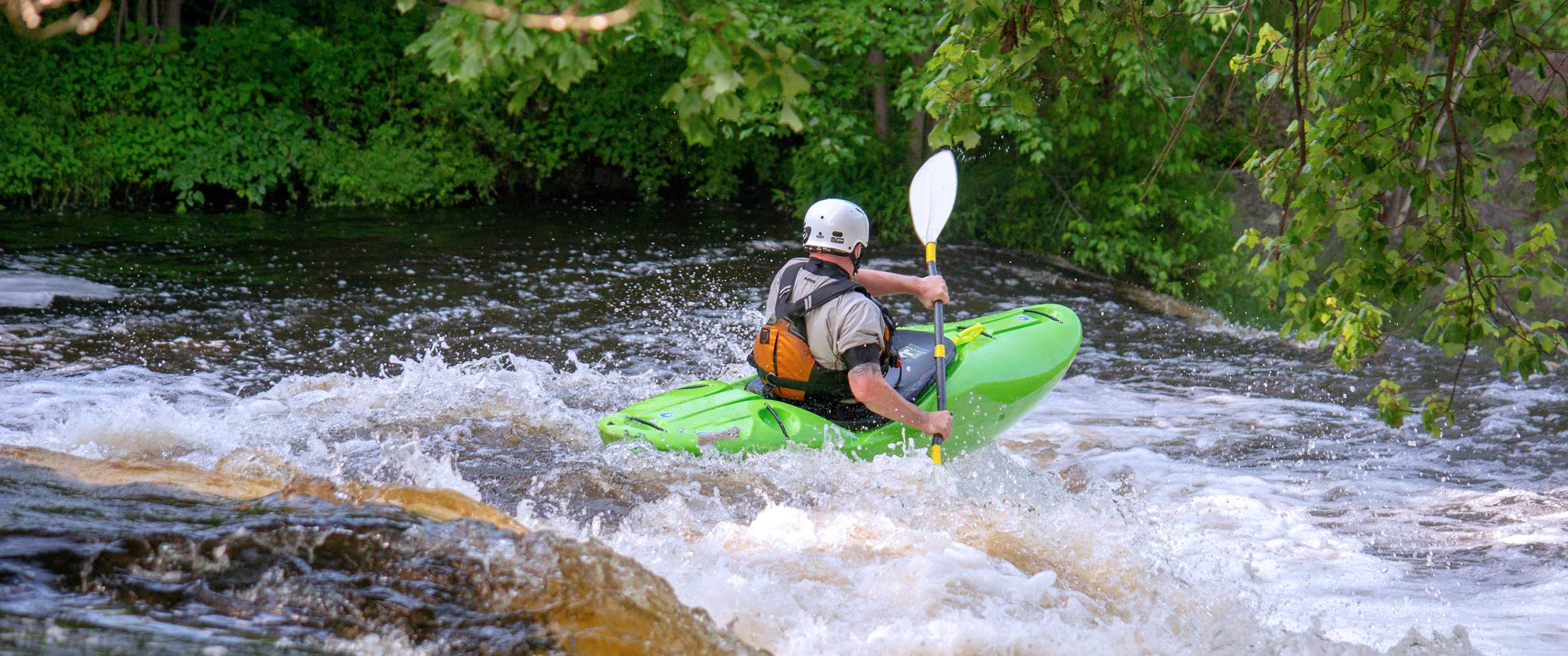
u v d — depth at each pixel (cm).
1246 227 1391
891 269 1409
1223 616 389
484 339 991
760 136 2080
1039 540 451
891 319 575
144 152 1734
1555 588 466
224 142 1797
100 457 515
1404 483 670
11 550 282
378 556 300
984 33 452
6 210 1611
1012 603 375
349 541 306
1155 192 1385
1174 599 402
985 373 658
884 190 1709
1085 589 401
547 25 253
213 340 927
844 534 436
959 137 493
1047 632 349
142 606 258
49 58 1708
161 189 1805
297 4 1992
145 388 767
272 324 998
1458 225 454
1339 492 647
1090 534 473
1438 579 488
